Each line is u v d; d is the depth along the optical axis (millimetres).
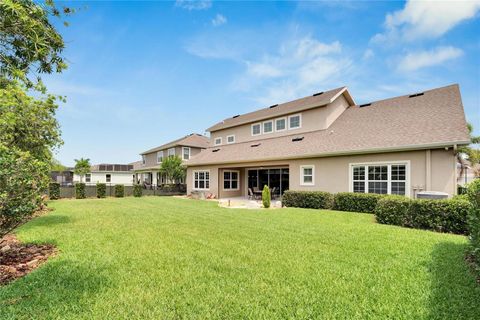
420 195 9391
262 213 10758
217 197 20531
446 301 3168
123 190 22922
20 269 4363
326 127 16641
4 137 5945
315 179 14297
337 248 5469
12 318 2832
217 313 2945
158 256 4934
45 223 8547
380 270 4203
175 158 27484
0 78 5820
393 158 11414
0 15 3842
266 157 16297
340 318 2848
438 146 9969
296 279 3857
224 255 5012
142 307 3064
